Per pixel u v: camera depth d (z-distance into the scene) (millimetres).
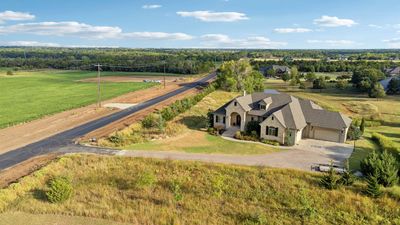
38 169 37125
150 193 33438
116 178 36281
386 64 193500
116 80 142125
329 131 53125
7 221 27547
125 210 30156
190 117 66125
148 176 34562
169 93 102500
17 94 98500
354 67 176250
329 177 34438
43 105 78938
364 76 121375
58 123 60406
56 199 30844
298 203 31750
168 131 54938
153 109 75375
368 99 102000
